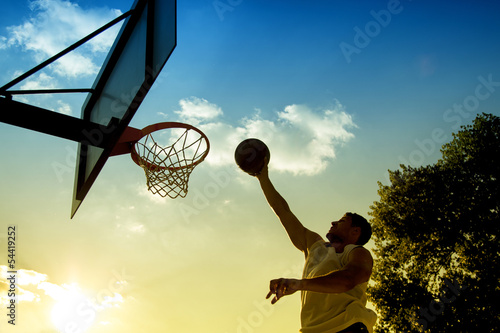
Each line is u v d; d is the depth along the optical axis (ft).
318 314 6.96
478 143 55.93
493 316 47.42
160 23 13.83
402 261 55.42
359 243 8.15
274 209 9.07
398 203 55.77
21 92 15.16
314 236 8.52
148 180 17.84
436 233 54.13
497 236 52.65
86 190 16.61
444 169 56.85
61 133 14.62
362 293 7.00
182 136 18.57
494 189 53.62
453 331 47.24
